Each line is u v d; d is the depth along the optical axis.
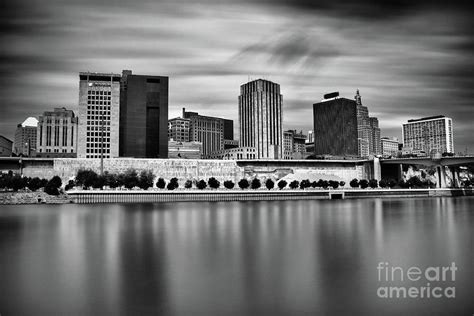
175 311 40.22
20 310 40.81
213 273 54.06
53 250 71.88
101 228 103.62
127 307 41.41
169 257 64.81
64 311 40.47
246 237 86.62
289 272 54.44
